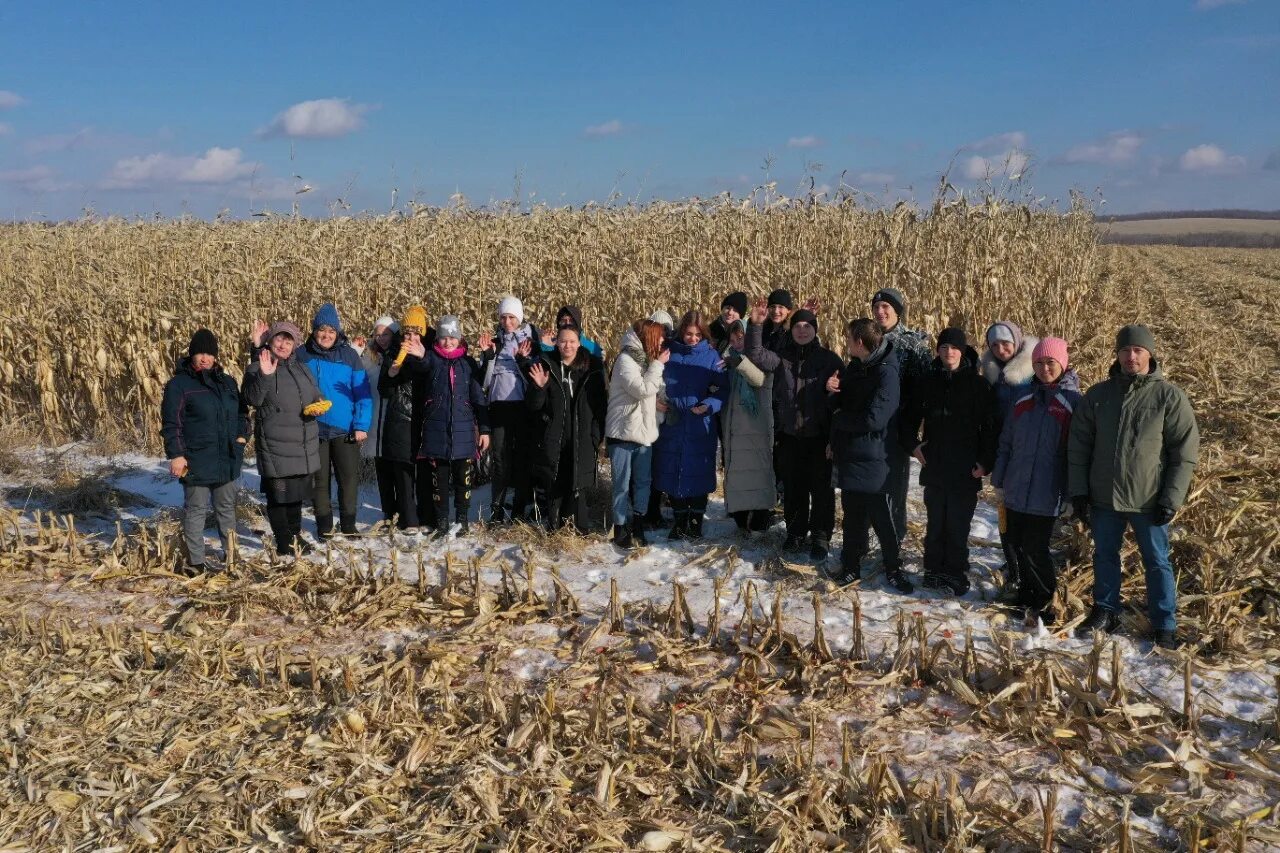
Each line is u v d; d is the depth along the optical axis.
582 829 3.48
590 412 6.91
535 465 6.93
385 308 11.28
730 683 4.61
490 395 7.39
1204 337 15.18
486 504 8.12
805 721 4.29
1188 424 4.83
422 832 3.47
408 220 12.77
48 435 10.38
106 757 3.98
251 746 4.08
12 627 5.40
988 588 5.88
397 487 7.35
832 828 3.47
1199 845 3.36
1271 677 4.63
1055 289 11.57
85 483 8.49
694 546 6.84
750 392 6.74
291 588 5.98
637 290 10.78
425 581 5.91
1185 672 4.14
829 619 5.46
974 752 4.02
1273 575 5.53
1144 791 3.70
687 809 3.67
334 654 5.12
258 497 8.33
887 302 6.07
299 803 3.70
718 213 12.34
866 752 3.91
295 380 6.60
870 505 5.84
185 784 3.80
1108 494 5.00
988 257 10.70
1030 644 5.00
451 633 5.30
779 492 7.67
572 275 11.40
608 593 5.96
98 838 3.47
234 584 6.05
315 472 6.77
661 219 12.70
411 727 4.21
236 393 6.51
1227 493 6.74
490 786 3.71
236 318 10.96
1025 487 5.34
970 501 5.71
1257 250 53.25
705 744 3.98
